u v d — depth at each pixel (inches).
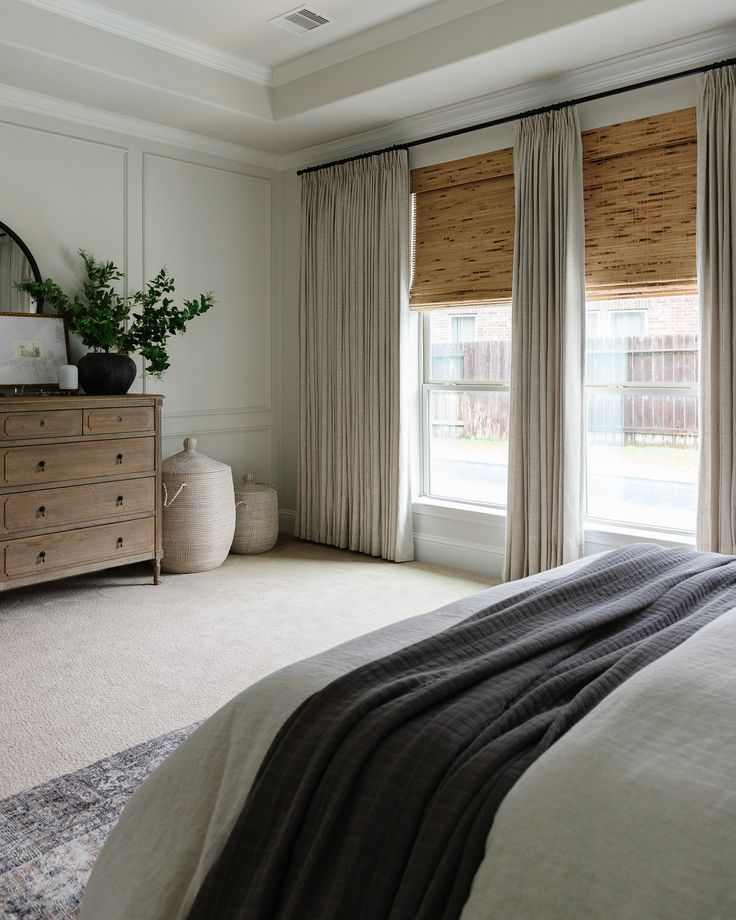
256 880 45.1
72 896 69.7
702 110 133.5
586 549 159.6
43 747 97.0
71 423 148.3
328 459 201.9
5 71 150.8
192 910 46.0
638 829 38.3
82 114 170.9
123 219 180.7
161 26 155.4
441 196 178.1
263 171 209.2
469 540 181.5
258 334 211.6
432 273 180.7
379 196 184.9
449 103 169.2
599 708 47.6
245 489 197.8
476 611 69.1
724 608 66.4
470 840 40.4
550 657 57.6
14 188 162.2
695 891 35.1
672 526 152.5
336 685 52.2
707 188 134.3
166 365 174.2
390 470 188.1
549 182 153.1
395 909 40.6
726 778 40.2
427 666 55.7
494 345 176.6
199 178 194.9
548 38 136.3
